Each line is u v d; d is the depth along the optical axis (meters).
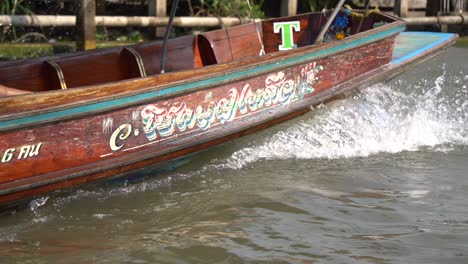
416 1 14.85
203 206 6.12
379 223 5.84
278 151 7.44
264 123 7.12
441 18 14.03
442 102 9.40
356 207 6.15
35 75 6.64
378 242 5.48
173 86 6.14
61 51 10.97
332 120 8.12
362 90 8.55
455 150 7.72
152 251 5.29
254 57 6.82
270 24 9.03
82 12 10.88
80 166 5.75
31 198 5.69
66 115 5.53
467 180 6.85
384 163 7.28
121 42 11.85
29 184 5.49
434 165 7.25
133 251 5.29
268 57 6.96
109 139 5.87
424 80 10.57
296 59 7.30
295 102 7.50
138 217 5.88
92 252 5.26
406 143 7.86
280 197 6.34
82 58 6.94
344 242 5.48
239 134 6.92
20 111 5.27
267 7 14.14
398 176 6.93
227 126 6.75
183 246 5.38
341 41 7.88
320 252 5.31
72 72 6.86
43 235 5.52
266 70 6.98
